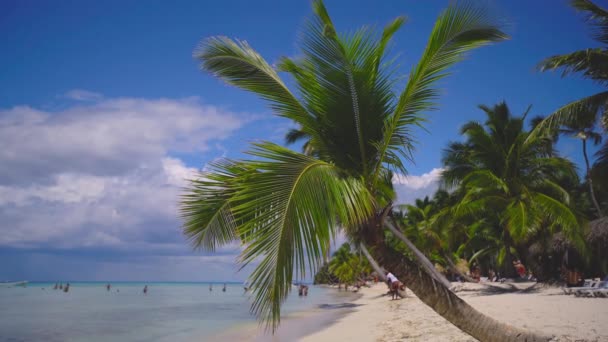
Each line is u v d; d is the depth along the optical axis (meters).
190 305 40.22
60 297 58.28
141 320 23.84
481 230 34.59
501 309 12.55
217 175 5.57
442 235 33.06
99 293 79.75
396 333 11.22
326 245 4.24
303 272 4.02
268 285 3.86
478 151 22.19
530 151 21.09
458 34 5.31
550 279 20.80
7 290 90.06
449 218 25.17
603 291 14.94
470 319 5.34
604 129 15.62
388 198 6.10
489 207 21.81
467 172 23.28
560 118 16.11
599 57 15.50
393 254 5.31
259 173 4.44
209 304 42.28
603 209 29.81
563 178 31.94
